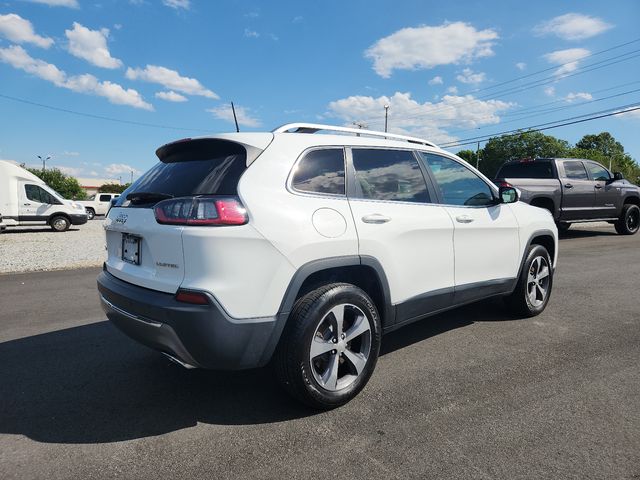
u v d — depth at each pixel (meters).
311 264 2.86
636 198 13.85
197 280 2.60
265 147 2.96
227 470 2.39
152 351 4.15
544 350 4.05
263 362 2.76
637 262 8.65
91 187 94.19
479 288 4.25
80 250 12.13
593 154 69.25
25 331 4.79
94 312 5.56
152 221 2.83
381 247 3.26
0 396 3.27
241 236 2.62
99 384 3.46
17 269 8.99
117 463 2.46
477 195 4.40
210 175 2.88
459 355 3.95
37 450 2.59
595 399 3.11
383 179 3.52
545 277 5.16
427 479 2.29
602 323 4.82
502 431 2.72
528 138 70.81
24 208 18.55
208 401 3.17
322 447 2.59
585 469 2.35
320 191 3.08
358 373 3.11
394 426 2.80
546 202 11.34
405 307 3.51
